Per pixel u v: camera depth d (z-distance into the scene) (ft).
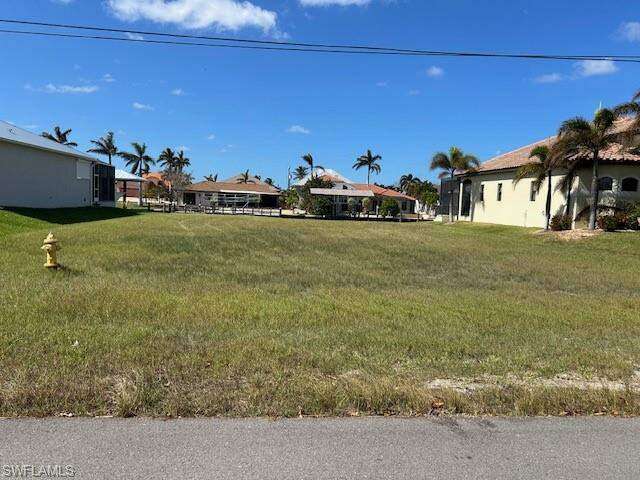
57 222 80.79
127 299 24.75
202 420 12.12
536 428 12.46
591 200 78.33
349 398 13.42
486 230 97.45
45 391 12.92
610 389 14.96
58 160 106.32
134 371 14.62
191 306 24.39
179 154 284.00
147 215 111.65
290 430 11.81
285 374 15.07
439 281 39.34
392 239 72.28
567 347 19.74
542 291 36.47
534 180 93.45
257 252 51.19
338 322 22.88
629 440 11.97
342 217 180.75
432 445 11.41
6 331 18.17
